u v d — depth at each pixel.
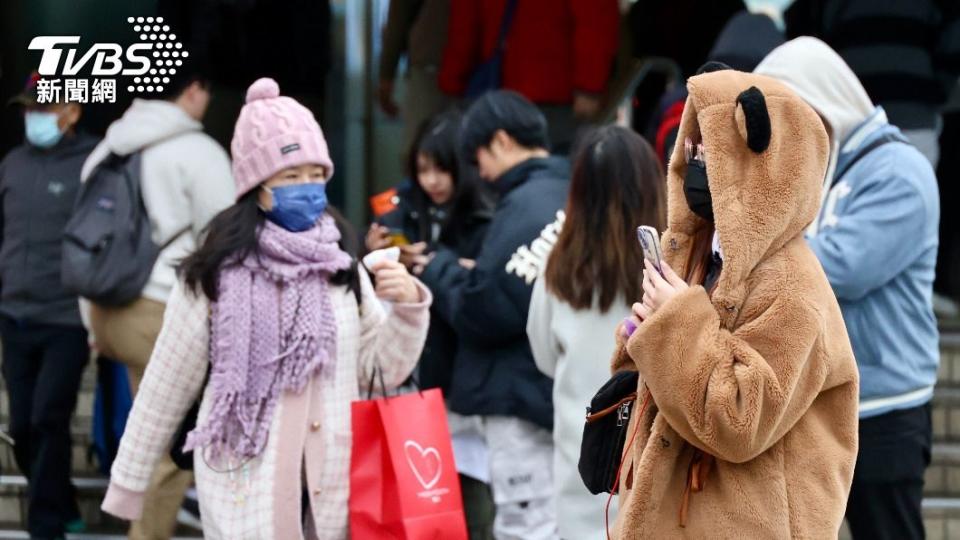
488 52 20.23
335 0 21.09
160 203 14.95
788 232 7.70
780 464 7.73
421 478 9.85
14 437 16.56
